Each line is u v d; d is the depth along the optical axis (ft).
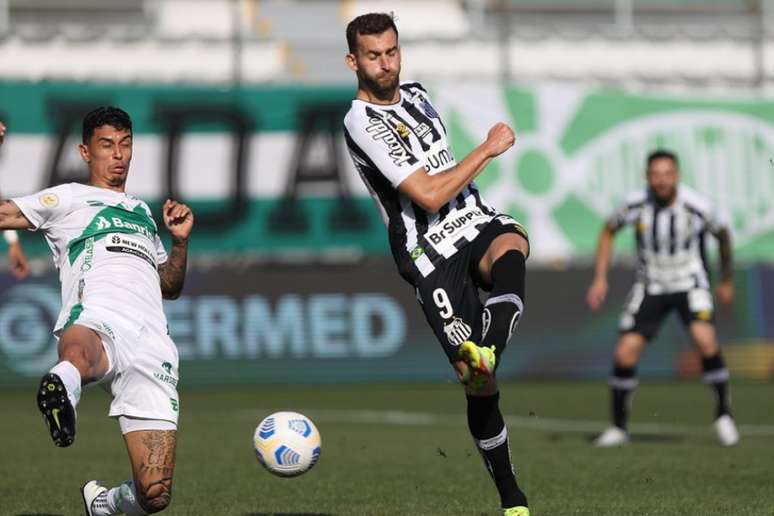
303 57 223.30
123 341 65.16
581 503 83.15
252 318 208.44
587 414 159.74
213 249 207.21
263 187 208.74
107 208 68.54
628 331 125.39
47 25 237.04
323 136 210.38
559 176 213.46
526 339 215.10
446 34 232.32
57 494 89.51
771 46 233.14
